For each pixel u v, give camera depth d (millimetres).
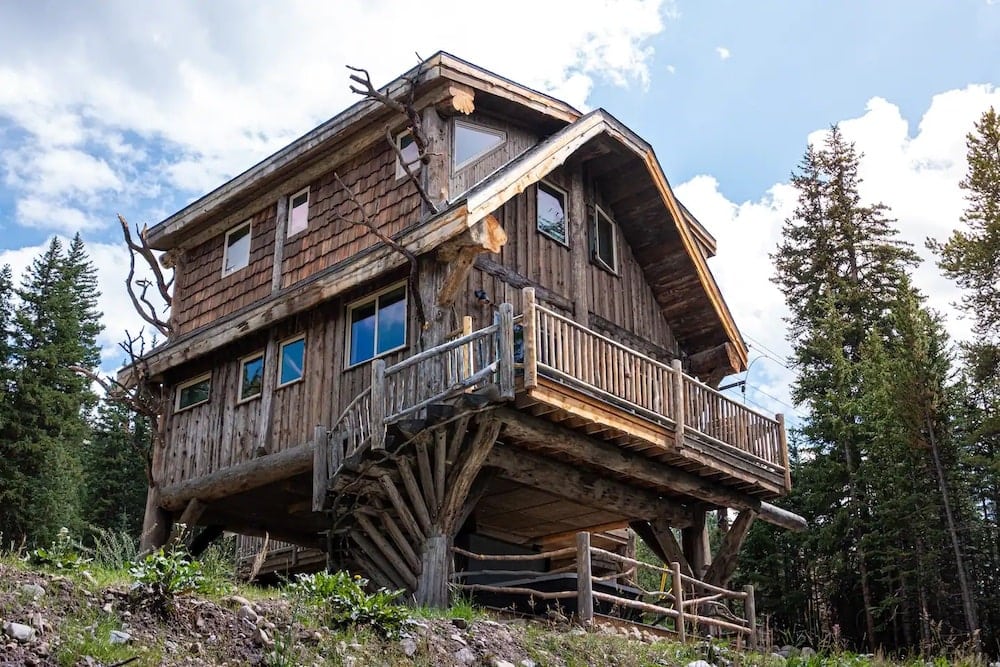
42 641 6430
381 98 13828
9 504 28844
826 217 35406
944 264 26625
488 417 11930
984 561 24359
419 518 12445
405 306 14375
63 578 7312
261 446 15734
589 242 17281
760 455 15680
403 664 8133
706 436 14305
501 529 17766
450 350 12297
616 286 17703
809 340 29562
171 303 19062
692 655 10609
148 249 18609
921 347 24047
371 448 12195
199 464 16953
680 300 18656
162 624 7285
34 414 30562
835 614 25422
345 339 15180
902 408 23547
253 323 15953
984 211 26359
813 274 34688
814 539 24969
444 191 14625
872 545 24391
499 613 12625
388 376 12867
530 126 16594
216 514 17406
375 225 15484
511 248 15469
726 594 13195
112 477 34531
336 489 13250
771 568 25812
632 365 13500
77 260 39625
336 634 8133
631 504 15125
